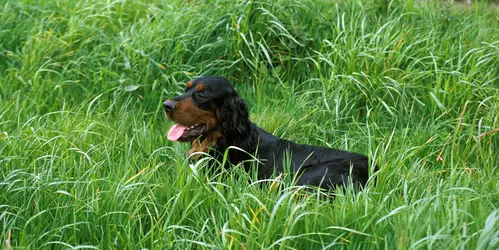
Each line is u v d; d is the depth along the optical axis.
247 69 5.71
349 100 5.10
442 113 4.86
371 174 3.66
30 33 6.07
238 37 5.56
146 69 5.53
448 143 4.46
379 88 5.06
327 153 4.23
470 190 3.39
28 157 3.99
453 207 2.88
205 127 4.18
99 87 5.52
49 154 4.09
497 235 2.75
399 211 3.12
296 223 3.09
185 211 3.22
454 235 2.76
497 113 4.61
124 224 3.32
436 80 5.11
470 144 4.50
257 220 3.02
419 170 4.07
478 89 4.95
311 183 3.90
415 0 6.37
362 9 5.88
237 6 5.76
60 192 3.38
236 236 3.01
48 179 3.55
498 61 5.34
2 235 3.14
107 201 3.41
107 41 5.99
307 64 5.62
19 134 4.21
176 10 6.13
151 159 4.23
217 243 3.01
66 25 6.34
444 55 5.39
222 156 4.16
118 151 4.32
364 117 5.05
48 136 4.41
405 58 5.36
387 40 5.39
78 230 3.28
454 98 4.94
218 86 4.15
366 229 3.05
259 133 4.31
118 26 6.38
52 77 5.73
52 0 6.63
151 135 4.62
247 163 4.15
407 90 5.08
